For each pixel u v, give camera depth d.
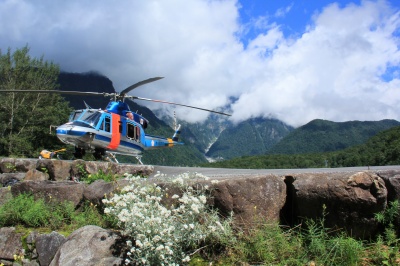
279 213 4.52
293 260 3.89
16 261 5.16
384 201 3.93
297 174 4.55
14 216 5.77
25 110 32.38
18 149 30.69
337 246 3.82
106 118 13.09
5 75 32.78
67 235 5.02
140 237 3.99
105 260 4.26
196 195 4.57
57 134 12.58
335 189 4.07
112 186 5.55
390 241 3.84
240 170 8.01
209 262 4.15
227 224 4.32
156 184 5.01
